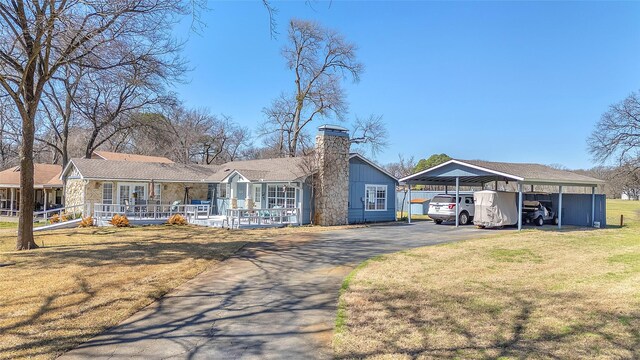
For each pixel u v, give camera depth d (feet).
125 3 41.65
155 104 89.61
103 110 80.12
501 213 67.56
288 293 25.66
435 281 28.30
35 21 36.83
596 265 34.73
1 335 17.75
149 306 22.71
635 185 117.29
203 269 32.76
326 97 139.33
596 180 75.72
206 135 158.30
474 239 52.34
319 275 30.83
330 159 73.67
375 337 17.71
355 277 29.58
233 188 82.79
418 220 87.61
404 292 25.23
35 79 50.90
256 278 29.81
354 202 79.61
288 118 143.02
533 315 20.52
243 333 18.58
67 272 30.78
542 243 48.78
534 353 15.75
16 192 119.34
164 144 117.50
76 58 43.29
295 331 18.83
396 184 86.79
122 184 87.15
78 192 85.61
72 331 18.33
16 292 24.81
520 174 65.57
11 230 69.10
